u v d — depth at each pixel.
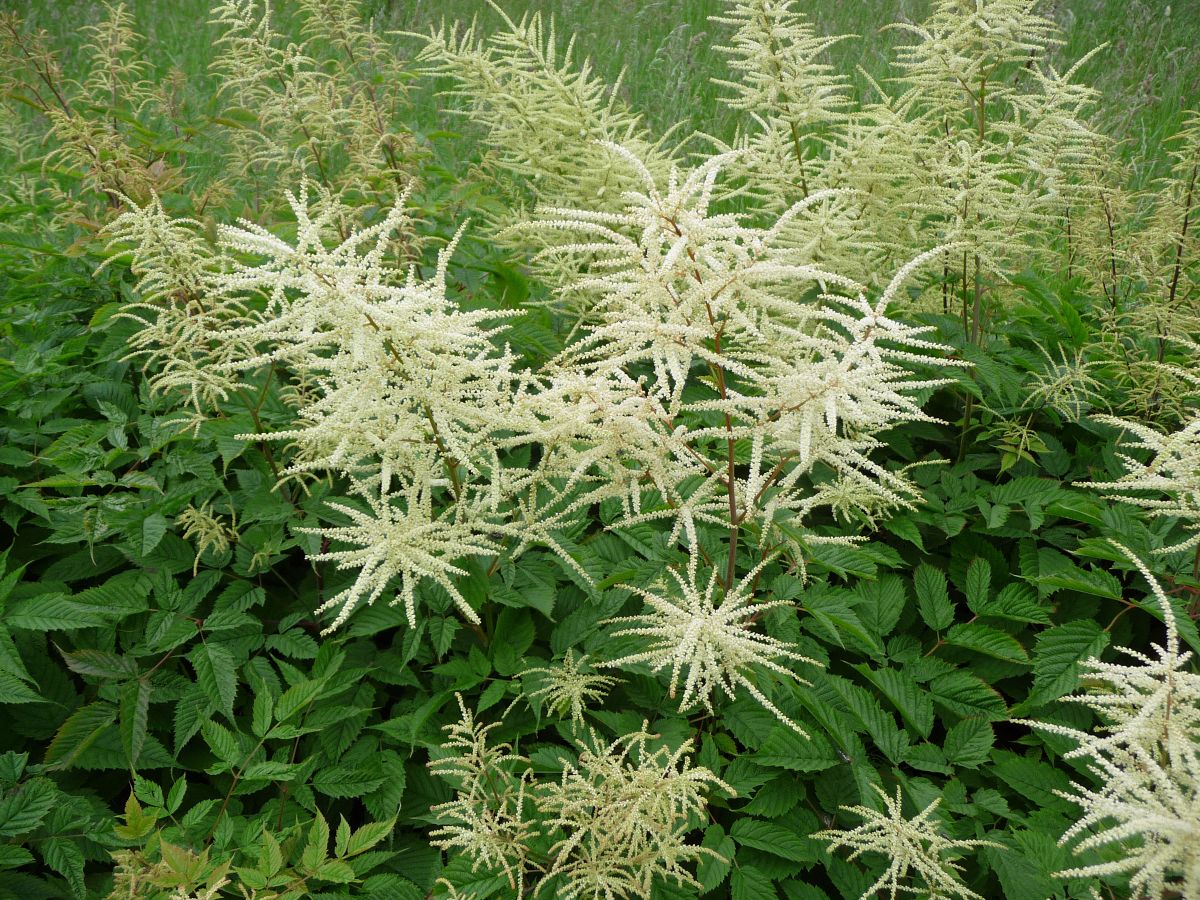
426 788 1.01
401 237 1.43
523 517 0.99
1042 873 0.88
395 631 1.12
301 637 1.06
